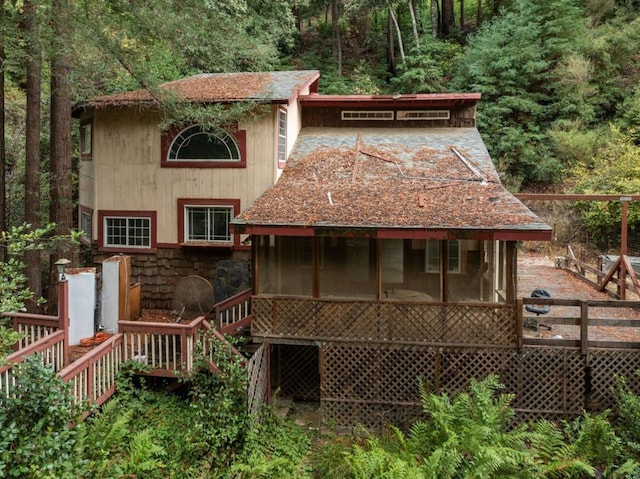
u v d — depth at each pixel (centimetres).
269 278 1062
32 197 1221
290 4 2783
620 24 2516
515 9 2623
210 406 756
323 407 970
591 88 2325
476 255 1076
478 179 1116
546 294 1258
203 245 1267
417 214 930
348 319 950
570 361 905
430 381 941
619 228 2131
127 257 1167
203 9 1025
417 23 3231
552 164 2275
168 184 1292
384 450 797
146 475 700
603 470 763
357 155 1287
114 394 903
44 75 1402
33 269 1219
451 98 1438
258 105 1215
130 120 1299
